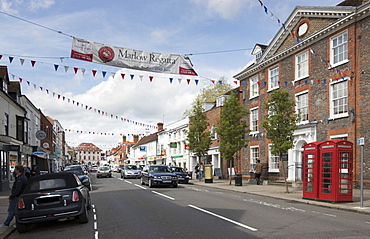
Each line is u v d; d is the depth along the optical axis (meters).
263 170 25.39
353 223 8.77
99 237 7.61
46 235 8.16
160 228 8.30
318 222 8.90
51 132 53.38
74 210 8.81
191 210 11.14
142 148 65.88
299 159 21.95
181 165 44.94
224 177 32.16
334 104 18.91
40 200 8.62
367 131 16.50
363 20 17.08
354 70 17.34
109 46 13.33
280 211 10.94
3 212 12.07
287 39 23.36
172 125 49.38
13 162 24.91
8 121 24.80
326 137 19.17
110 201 14.21
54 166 56.97
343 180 12.72
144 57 13.90
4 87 24.45
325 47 19.61
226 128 23.05
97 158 156.38
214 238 7.14
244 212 10.67
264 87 25.92
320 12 19.89
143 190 19.44
